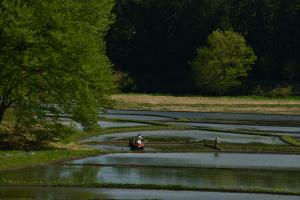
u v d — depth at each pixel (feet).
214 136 520.42
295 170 328.08
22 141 392.47
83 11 378.73
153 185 263.90
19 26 343.67
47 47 358.84
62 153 358.84
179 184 272.31
